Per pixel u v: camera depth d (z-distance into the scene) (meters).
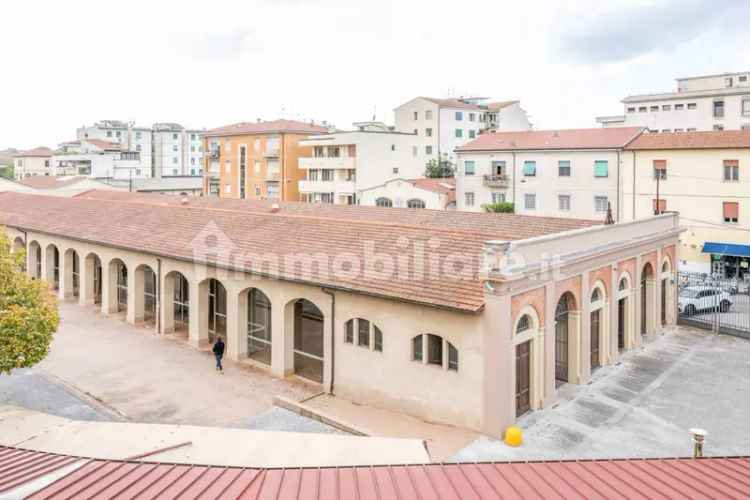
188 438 16.59
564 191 53.12
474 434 17.75
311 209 41.84
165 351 26.41
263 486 9.45
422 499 9.05
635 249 25.66
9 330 17.89
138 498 8.67
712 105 73.75
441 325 18.42
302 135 76.38
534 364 19.42
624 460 11.42
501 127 91.94
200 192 97.62
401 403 19.58
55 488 8.98
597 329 23.80
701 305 33.06
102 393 21.66
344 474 10.27
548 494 9.34
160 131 127.31
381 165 70.69
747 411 19.73
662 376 22.86
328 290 21.25
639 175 48.75
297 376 23.48
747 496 9.41
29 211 42.00
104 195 53.19
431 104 86.94
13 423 17.81
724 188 44.66
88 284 34.19
